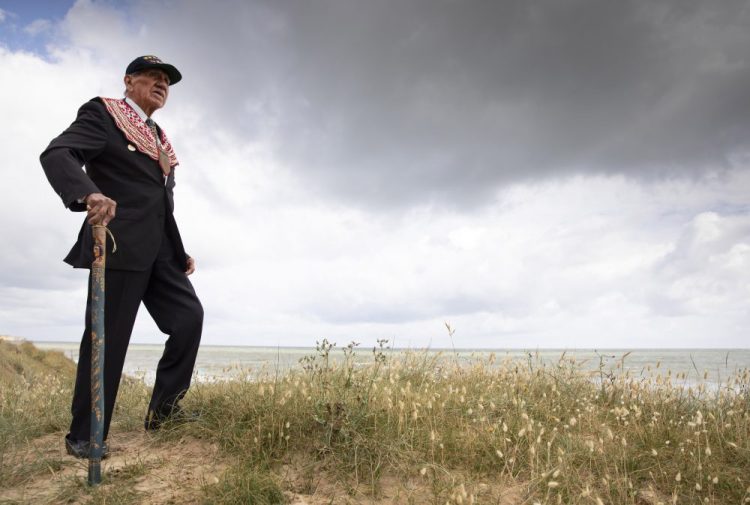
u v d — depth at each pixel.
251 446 3.30
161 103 3.73
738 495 3.08
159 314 3.75
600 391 5.31
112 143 3.33
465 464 3.37
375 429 3.44
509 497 2.96
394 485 3.03
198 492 2.80
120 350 3.33
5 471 3.11
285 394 3.77
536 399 4.80
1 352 12.18
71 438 3.35
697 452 3.59
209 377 5.00
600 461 3.47
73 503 2.70
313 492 2.90
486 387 5.12
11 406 4.65
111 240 3.28
